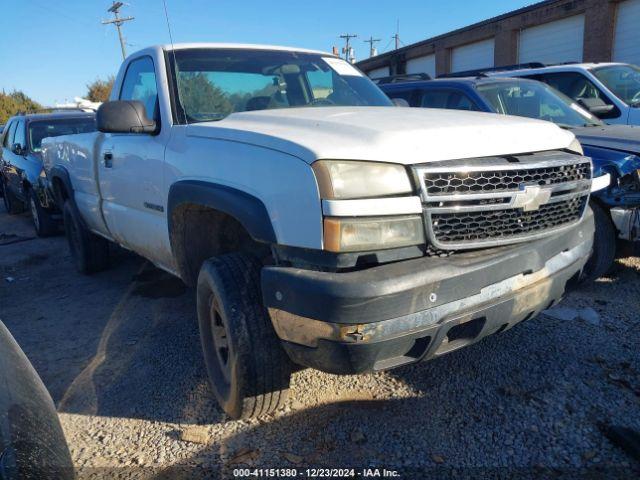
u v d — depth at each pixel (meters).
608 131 4.71
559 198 2.59
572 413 2.77
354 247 2.13
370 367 2.20
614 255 4.20
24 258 6.68
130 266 5.93
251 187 2.47
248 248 3.23
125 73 4.15
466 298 2.28
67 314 4.59
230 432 2.77
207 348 3.01
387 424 2.76
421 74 7.76
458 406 2.88
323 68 4.11
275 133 2.49
